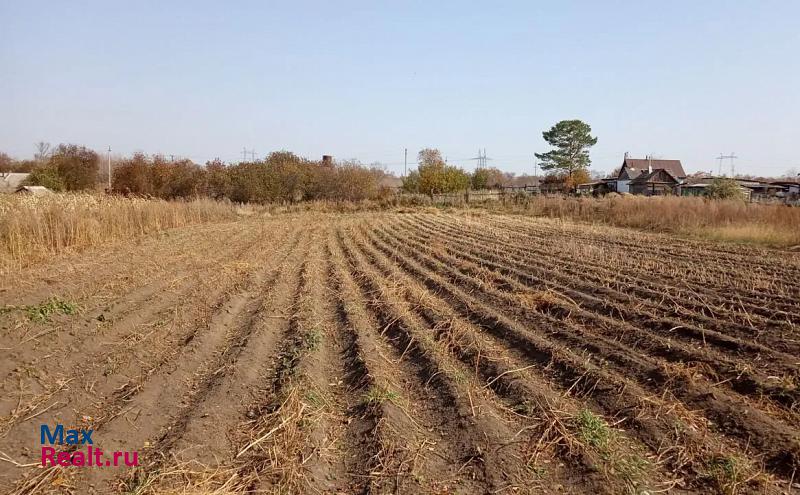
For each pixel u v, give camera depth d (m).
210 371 5.95
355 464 4.11
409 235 18.75
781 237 15.91
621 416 4.74
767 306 7.91
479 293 9.30
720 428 4.46
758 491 3.62
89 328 6.86
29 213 13.27
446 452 4.24
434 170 42.88
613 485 3.69
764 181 49.09
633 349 6.30
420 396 5.32
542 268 11.21
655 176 49.03
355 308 8.34
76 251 13.73
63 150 37.12
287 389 5.18
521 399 5.06
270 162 39.19
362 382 5.53
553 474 3.89
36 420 4.54
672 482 3.77
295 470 3.92
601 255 12.89
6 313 6.79
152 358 6.26
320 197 39.28
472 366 5.98
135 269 11.18
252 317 8.10
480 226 22.12
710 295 8.65
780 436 4.14
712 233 17.89
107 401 5.14
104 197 18.64
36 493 3.61
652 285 9.43
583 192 46.88
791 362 5.44
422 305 8.45
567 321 7.39
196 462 4.02
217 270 11.45
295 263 13.09
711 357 5.70
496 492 3.67
